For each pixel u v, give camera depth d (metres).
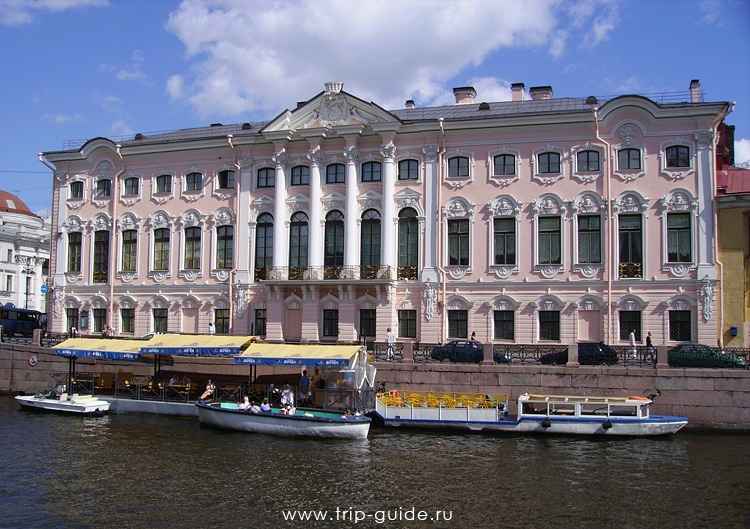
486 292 36.09
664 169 34.25
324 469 20.98
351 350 27.70
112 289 42.59
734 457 22.39
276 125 39.72
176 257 41.66
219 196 41.09
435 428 26.38
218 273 40.59
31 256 70.69
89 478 20.11
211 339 30.83
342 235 38.72
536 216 35.72
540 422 25.36
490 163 36.59
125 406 30.19
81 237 44.03
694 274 33.47
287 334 39.09
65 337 39.84
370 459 22.14
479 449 23.42
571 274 35.03
